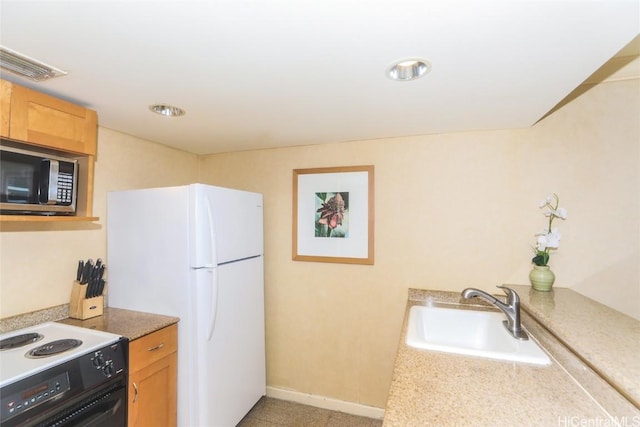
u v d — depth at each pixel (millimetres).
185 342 1829
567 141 1952
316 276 2508
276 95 1541
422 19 943
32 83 1401
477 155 2135
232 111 1769
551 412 929
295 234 2557
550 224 1979
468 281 2150
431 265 2230
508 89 1459
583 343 1145
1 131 1309
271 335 2625
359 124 2002
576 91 1933
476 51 1130
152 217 1916
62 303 1861
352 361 2412
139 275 1947
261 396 2430
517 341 1438
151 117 1870
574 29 987
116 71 1289
